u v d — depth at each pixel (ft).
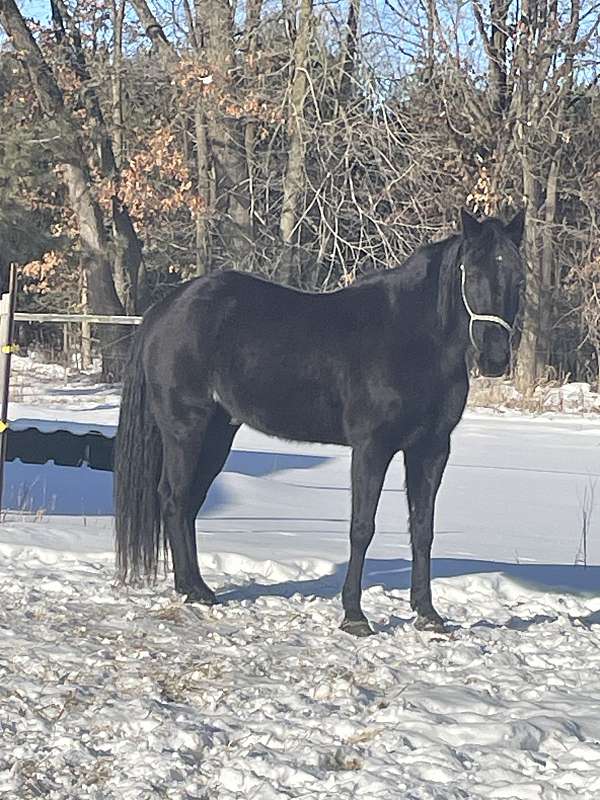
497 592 28.58
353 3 79.71
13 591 26.78
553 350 111.55
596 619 26.37
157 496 26.94
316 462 54.03
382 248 78.59
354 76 79.25
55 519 35.12
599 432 71.51
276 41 87.04
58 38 97.50
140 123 106.32
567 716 17.80
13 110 101.30
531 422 76.48
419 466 24.95
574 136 101.55
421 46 87.71
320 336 25.16
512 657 21.94
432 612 24.73
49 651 21.65
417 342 24.31
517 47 92.43
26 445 47.88
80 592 26.94
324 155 84.23
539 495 45.57
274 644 22.97
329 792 15.15
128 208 95.91
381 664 21.38
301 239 89.20
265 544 31.78
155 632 23.59
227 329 26.07
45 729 17.71
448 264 24.29
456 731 17.02
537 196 100.78
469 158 94.79
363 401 24.45
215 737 17.29
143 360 26.96
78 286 110.11
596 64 93.97
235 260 88.28
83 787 15.71
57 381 90.74
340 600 26.84
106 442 47.32
